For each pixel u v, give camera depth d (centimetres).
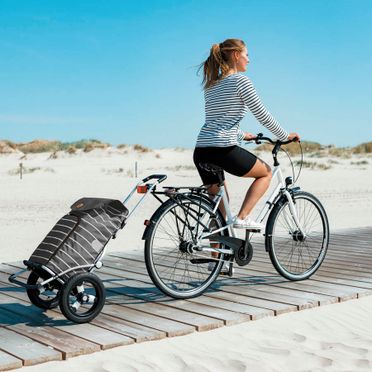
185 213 503
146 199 1623
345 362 380
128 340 397
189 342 408
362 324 459
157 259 673
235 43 516
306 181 2414
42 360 363
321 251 593
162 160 4447
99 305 439
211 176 526
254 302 493
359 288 543
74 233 433
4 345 386
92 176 2764
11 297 515
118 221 451
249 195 527
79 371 355
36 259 431
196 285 534
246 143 556
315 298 505
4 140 5525
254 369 367
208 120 518
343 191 1934
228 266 530
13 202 1543
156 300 503
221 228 522
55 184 2220
